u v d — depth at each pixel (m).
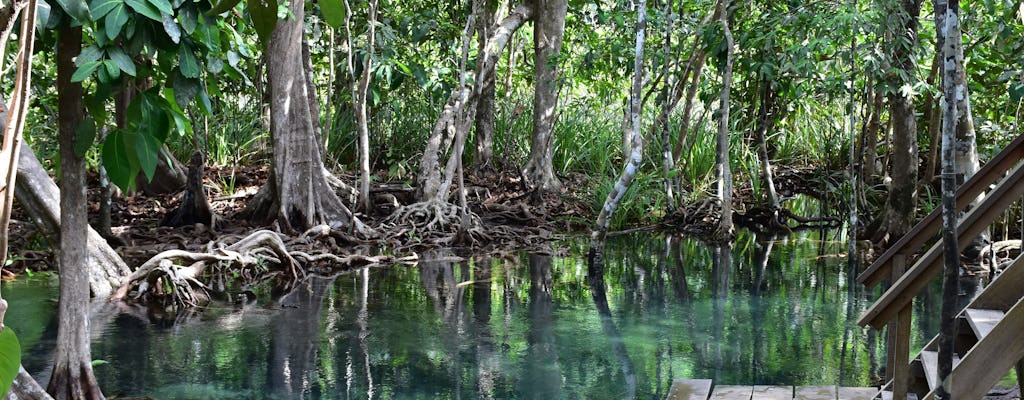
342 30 12.34
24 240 8.52
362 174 10.94
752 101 12.97
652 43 13.11
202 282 7.75
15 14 1.38
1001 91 10.33
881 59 9.05
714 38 10.62
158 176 11.32
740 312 6.63
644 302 6.98
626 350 5.50
